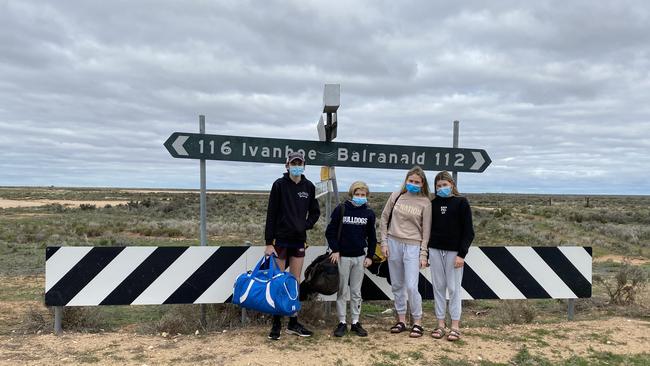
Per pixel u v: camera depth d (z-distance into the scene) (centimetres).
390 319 715
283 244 558
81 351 517
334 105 644
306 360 498
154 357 500
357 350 532
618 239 2252
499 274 682
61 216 3691
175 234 2302
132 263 602
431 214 589
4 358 492
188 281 616
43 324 619
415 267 580
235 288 552
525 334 608
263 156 666
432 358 514
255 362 488
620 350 551
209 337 574
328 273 559
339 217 573
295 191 559
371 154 697
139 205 4994
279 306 524
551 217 3338
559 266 691
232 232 2488
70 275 587
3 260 1409
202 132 642
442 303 593
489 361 511
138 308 841
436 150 713
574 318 730
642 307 787
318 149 682
